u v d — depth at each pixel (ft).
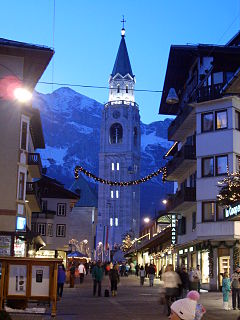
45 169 268.00
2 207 132.57
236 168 149.07
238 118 152.97
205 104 156.46
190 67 189.98
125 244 420.77
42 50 130.21
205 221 151.94
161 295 77.25
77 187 601.21
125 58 640.99
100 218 572.51
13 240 130.21
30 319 62.23
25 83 140.05
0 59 132.57
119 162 588.91
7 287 65.62
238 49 156.35
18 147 135.85
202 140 155.74
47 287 66.23
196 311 36.11
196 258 165.78
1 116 135.33
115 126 597.52
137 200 596.29
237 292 87.76
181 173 184.96
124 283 185.16
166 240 223.30
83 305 91.76
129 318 70.59
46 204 257.75
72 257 276.00
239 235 146.20
